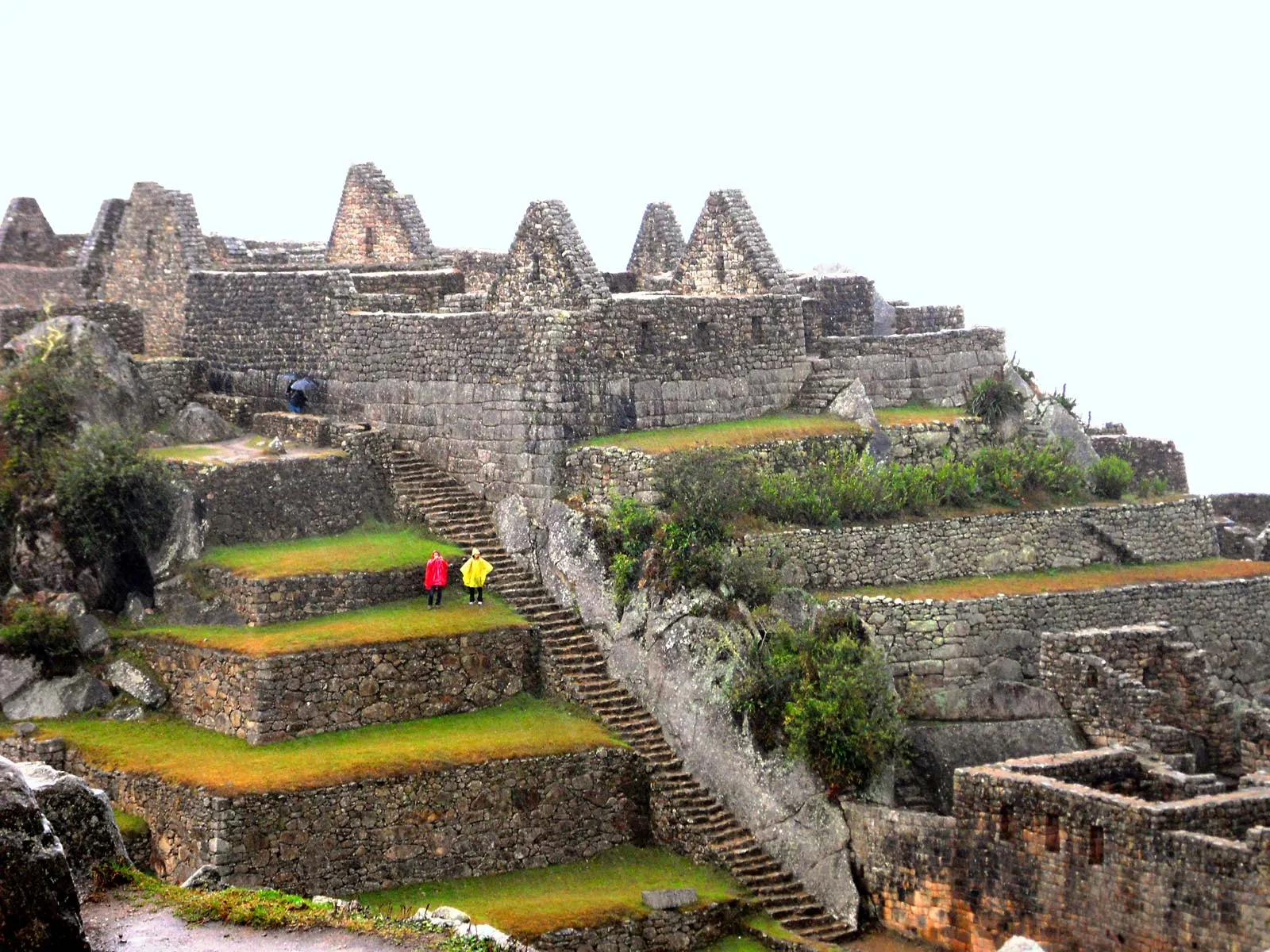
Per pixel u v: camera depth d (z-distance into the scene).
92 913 44.47
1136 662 65.88
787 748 62.22
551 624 67.81
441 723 65.06
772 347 76.44
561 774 62.69
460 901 59.09
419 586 69.62
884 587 69.00
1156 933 53.69
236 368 80.56
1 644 66.75
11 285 85.50
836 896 60.50
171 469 71.31
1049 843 56.31
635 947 57.75
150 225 84.31
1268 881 51.47
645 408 72.81
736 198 79.44
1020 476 74.38
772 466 72.19
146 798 60.59
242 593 67.44
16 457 70.38
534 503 70.50
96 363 75.00
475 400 72.88
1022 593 68.25
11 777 40.06
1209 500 76.62
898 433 75.88
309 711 63.53
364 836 59.69
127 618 68.88
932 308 84.31
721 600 64.94
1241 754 64.50
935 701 65.25
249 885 58.09
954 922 58.47
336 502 73.31
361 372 76.88
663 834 63.59
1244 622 72.12
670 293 81.19
